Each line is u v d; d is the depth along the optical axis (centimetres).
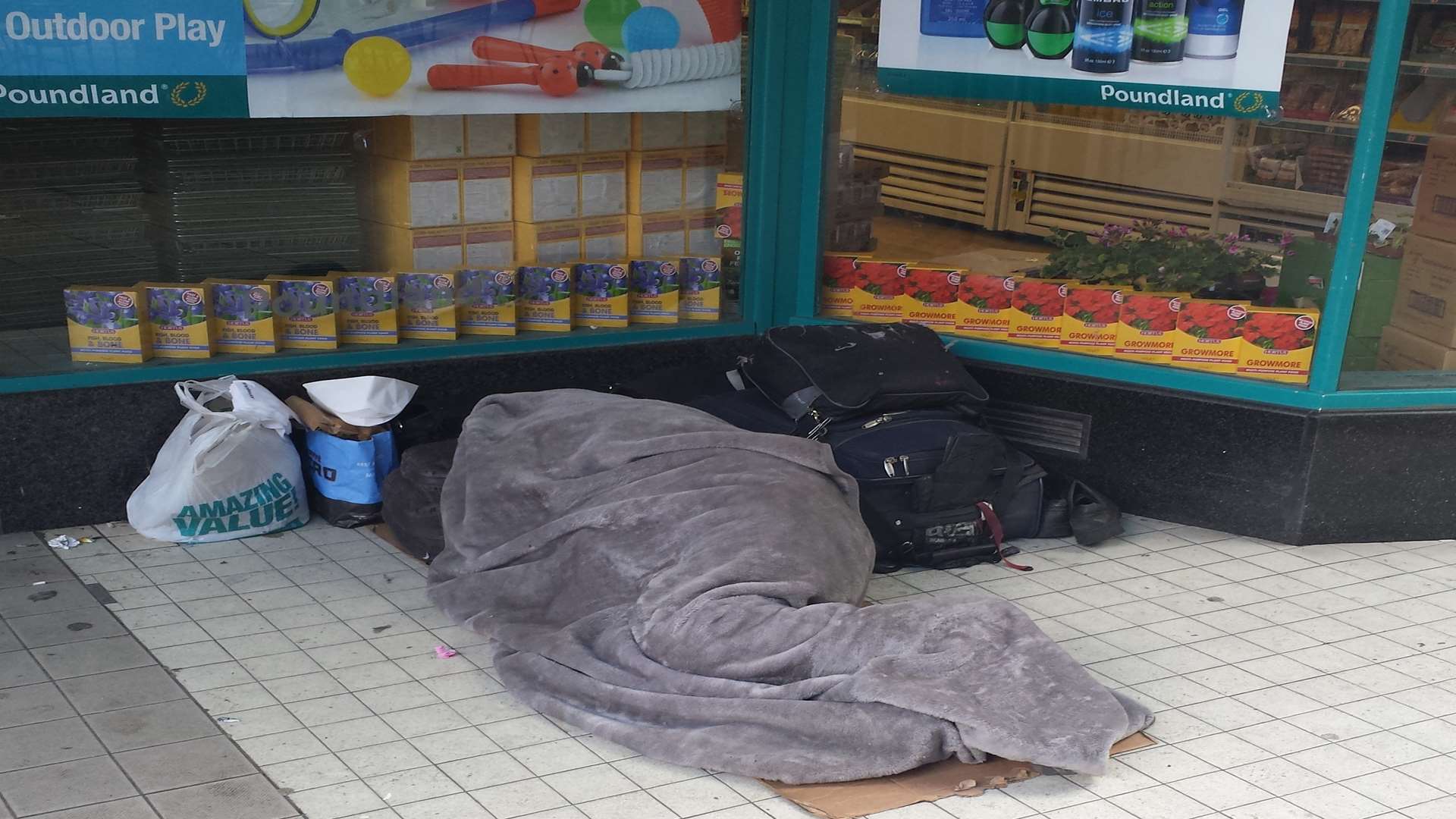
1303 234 434
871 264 508
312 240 460
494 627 352
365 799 288
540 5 464
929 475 418
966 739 296
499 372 485
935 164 486
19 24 390
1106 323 471
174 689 332
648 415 392
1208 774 309
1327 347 434
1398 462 444
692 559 344
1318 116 423
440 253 479
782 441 381
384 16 440
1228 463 453
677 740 304
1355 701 346
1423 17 406
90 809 279
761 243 512
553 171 490
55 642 353
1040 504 449
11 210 410
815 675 316
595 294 505
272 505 430
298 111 435
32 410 414
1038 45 458
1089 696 306
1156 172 453
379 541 431
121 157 424
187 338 441
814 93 499
